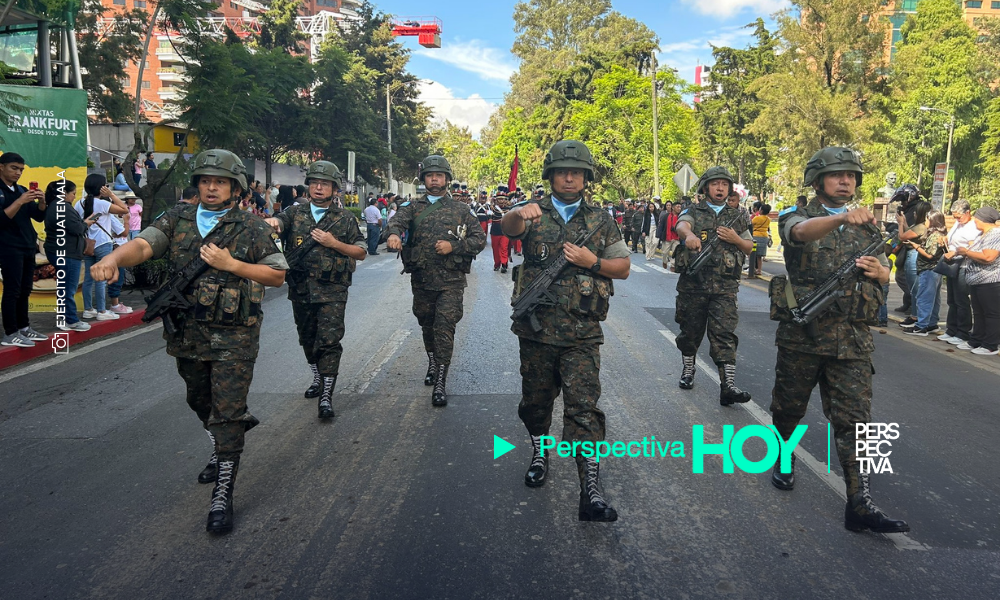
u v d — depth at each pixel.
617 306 11.01
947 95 48.44
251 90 13.94
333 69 37.72
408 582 2.94
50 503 3.71
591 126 45.72
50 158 8.98
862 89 41.72
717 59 57.19
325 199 5.40
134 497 3.78
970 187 50.91
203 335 3.46
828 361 3.58
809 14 42.41
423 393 5.89
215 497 3.42
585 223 3.72
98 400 5.60
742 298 12.56
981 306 8.01
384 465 4.27
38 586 2.90
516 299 3.75
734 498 3.84
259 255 3.57
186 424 5.01
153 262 10.70
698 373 6.71
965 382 6.67
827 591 2.89
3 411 5.31
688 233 5.54
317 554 3.17
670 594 2.86
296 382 6.25
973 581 2.98
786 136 40.06
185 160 14.27
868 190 45.44
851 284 3.49
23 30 12.70
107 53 21.78
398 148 53.03
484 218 23.53
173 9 12.65
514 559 3.14
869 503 3.39
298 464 4.27
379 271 16.14
